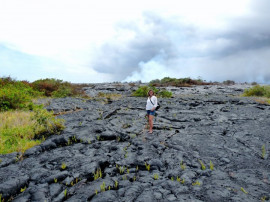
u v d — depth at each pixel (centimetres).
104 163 516
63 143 664
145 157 537
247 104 1357
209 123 892
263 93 1866
